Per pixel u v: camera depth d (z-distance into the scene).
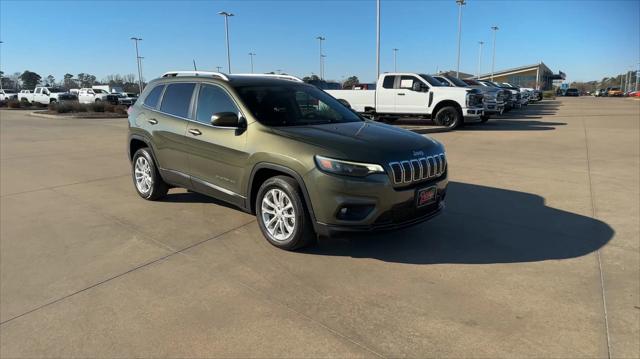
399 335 3.05
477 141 12.60
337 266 4.14
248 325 3.19
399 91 16.69
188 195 6.70
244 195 4.79
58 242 4.81
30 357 2.86
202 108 5.34
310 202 4.13
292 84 5.60
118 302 3.53
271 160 4.38
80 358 2.85
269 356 2.85
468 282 3.80
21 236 5.00
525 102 33.28
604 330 3.08
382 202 3.99
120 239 4.89
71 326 3.21
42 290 3.74
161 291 3.71
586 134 14.10
